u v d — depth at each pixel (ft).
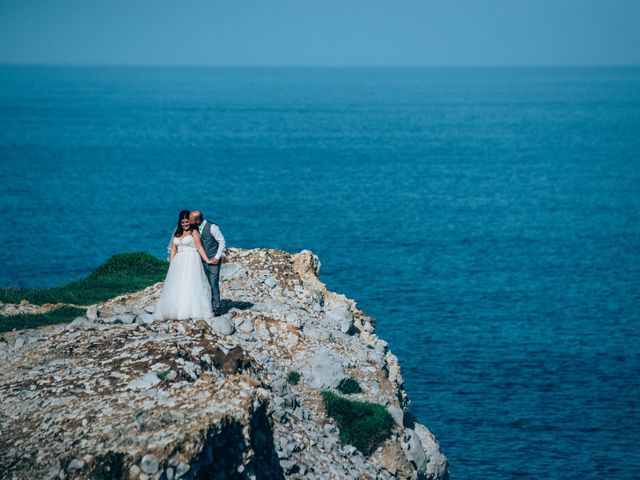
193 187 384.88
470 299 190.29
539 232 282.36
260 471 51.42
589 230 286.05
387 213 317.83
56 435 47.98
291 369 67.82
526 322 171.32
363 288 199.41
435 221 301.63
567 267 228.84
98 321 68.28
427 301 187.62
